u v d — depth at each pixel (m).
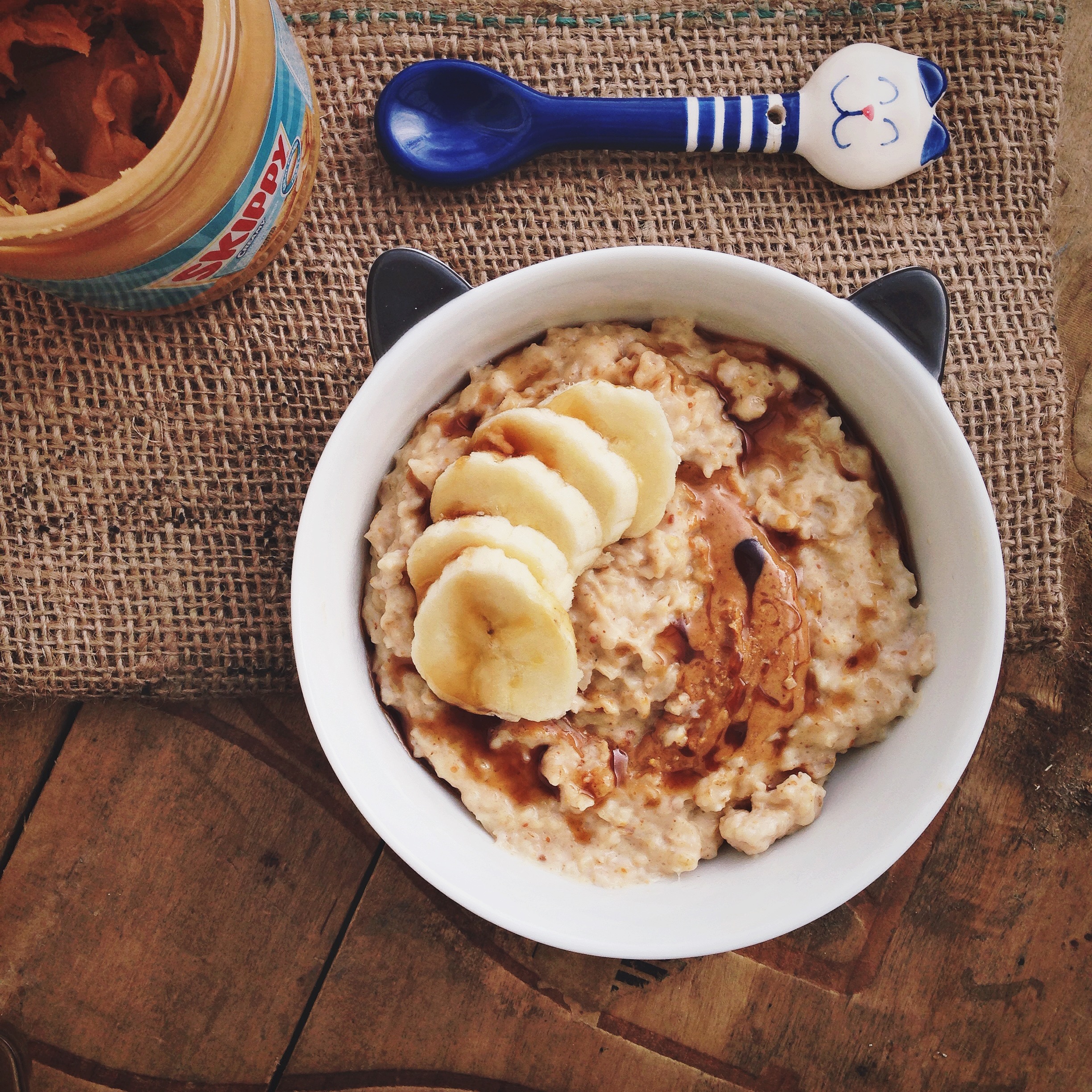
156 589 0.34
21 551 0.34
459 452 0.30
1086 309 0.35
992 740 0.35
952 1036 0.35
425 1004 0.35
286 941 0.35
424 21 0.33
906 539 0.31
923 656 0.30
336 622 0.30
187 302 0.33
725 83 0.34
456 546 0.29
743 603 0.30
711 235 0.34
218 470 0.34
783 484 0.30
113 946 0.35
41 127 0.29
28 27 0.29
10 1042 0.34
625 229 0.34
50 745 0.35
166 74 0.29
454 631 0.29
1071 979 0.35
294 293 0.34
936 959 0.35
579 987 0.35
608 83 0.34
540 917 0.29
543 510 0.28
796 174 0.34
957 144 0.34
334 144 0.34
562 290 0.30
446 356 0.30
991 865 0.35
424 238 0.34
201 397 0.34
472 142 0.33
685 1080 0.35
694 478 0.30
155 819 0.35
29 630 0.34
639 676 0.30
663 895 0.30
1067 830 0.35
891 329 0.29
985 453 0.34
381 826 0.28
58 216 0.27
